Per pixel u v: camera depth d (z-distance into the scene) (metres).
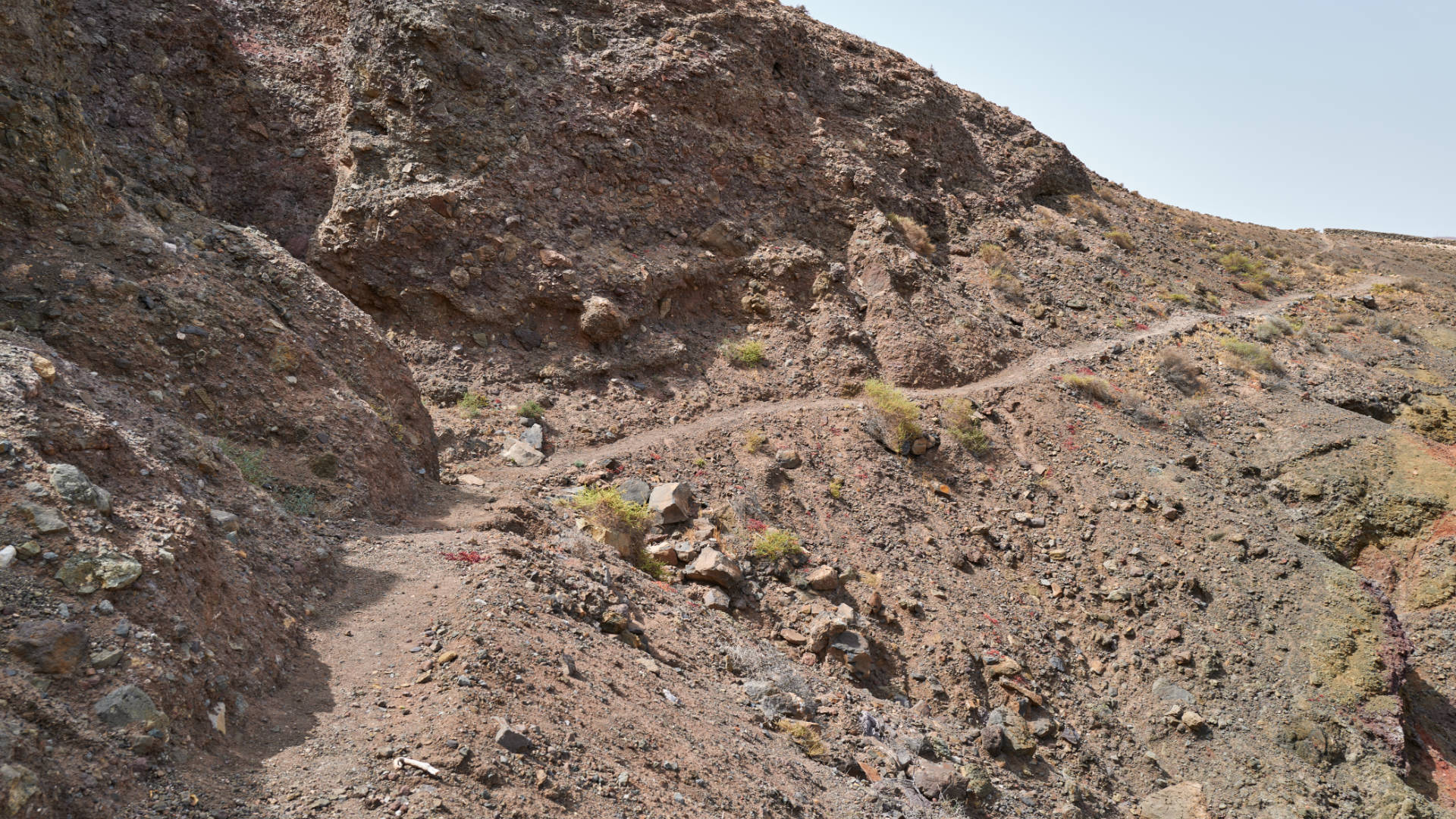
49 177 11.55
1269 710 18.30
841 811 9.17
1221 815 16.61
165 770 5.59
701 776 8.03
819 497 19.39
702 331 24.11
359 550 10.39
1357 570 25.83
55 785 4.89
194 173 20.03
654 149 25.14
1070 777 15.48
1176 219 46.50
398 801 5.98
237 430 11.46
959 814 11.59
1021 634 18.12
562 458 18.47
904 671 15.79
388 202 20.34
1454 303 42.56
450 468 17.03
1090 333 30.83
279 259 14.86
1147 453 24.42
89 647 5.83
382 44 22.02
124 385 10.36
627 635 10.67
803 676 13.28
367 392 14.51
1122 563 20.86
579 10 26.80
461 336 20.42
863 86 34.97
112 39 19.95
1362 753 17.75
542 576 10.59
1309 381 31.34
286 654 7.71
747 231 25.94
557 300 21.31
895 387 24.67
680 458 18.97
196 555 7.31
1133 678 18.61
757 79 28.78
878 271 26.72
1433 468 27.08
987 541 20.67
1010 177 38.97
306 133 22.12
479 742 6.77
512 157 22.34
